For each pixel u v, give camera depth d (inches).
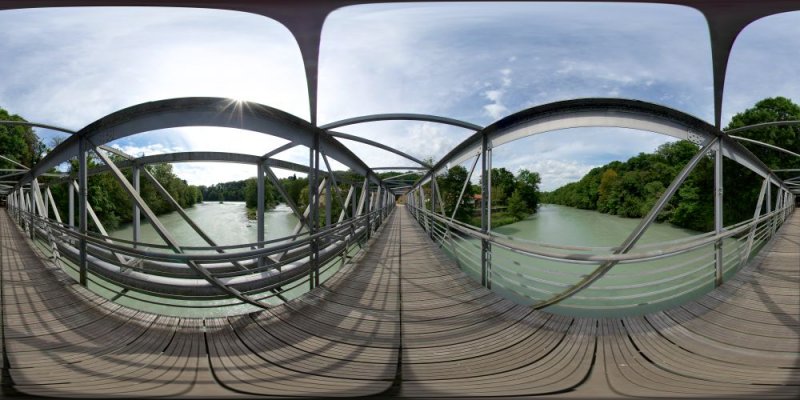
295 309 157.3
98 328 139.9
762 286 176.6
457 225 230.8
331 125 202.7
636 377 105.2
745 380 102.7
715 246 178.5
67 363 115.3
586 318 145.3
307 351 122.9
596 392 95.0
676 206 887.1
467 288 188.4
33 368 111.7
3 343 129.0
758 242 302.0
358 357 118.6
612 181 1213.7
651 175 1049.5
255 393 95.0
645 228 162.7
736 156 215.0
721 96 155.6
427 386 99.7
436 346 126.1
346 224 231.5
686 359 116.3
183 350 123.9
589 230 848.9
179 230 825.5
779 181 383.6
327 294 177.6
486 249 193.6
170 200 231.1
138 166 240.2
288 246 163.5
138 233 242.5
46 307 160.2
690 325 138.1
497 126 201.8
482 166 210.4
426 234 399.2
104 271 213.2
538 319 146.1
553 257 151.1
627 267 408.5
